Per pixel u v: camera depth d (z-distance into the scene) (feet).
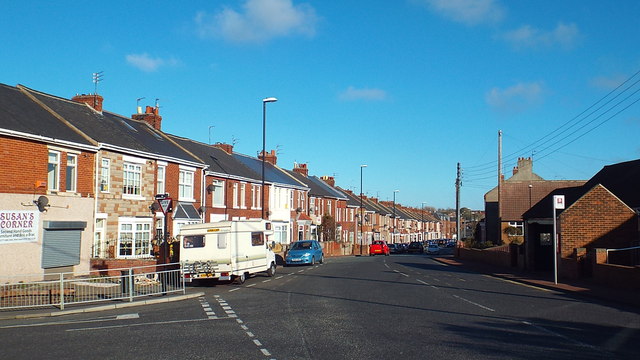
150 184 100.48
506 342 33.06
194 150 131.03
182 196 112.57
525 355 29.48
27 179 73.41
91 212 84.89
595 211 78.07
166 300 57.72
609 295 55.83
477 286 69.77
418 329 37.93
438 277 84.99
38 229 74.59
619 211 77.41
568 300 54.70
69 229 80.33
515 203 180.65
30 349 33.12
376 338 34.71
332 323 40.93
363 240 266.16
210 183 124.67
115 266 81.30
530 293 61.26
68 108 96.27
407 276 86.84
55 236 77.66
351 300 55.42
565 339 33.88
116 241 90.79
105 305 52.95
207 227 75.25
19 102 84.28
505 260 107.96
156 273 63.00
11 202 70.95
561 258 79.36
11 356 31.19
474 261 135.23
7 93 85.10
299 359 29.01
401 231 349.41
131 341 35.17
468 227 414.82
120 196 91.97
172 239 100.17
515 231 176.65
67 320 45.65
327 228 203.72
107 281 72.33
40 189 75.20
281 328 39.04
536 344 32.40
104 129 96.58
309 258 121.90
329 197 218.18
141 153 96.58
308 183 209.26
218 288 71.51
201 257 74.69
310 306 51.13
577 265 74.18
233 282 79.25
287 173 195.42
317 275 90.99
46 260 75.77
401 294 60.49
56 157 79.05
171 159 105.81
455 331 37.04
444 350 30.91
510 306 49.98
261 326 40.11
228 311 48.88
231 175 132.46
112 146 88.99
